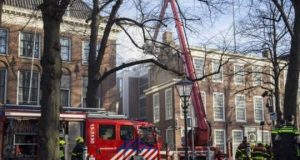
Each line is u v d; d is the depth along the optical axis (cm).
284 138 1293
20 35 3338
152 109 4997
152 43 2106
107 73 2177
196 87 2995
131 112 5697
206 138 2783
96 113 1775
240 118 4684
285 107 1762
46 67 1085
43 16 1101
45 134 1058
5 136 1606
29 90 3119
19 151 1616
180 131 4444
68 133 1709
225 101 4591
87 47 3622
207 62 4128
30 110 1638
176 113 4469
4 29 3284
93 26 2259
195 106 2991
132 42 2073
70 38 3544
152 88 4975
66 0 1097
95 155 1722
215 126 4506
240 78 4678
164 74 4709
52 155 1053
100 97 3641
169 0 2158
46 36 1093
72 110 1767
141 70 5006
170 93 4612
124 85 5791
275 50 2712
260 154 1858
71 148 1703
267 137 4800
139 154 1819
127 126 1812
